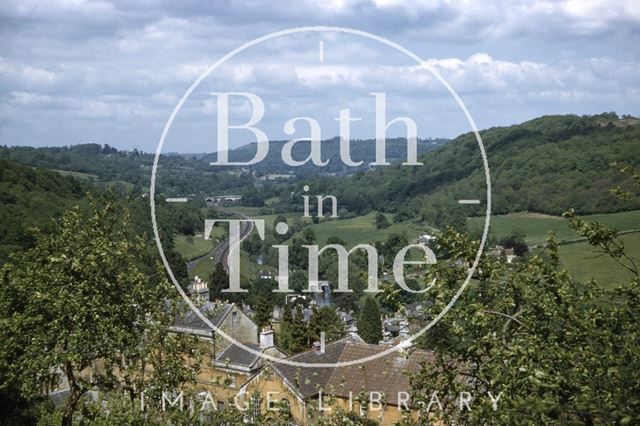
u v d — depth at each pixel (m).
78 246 17.48
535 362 10.16
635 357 10.24
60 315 16.16
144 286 17.38
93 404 17.30
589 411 8.94
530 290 12.03
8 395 24.69
